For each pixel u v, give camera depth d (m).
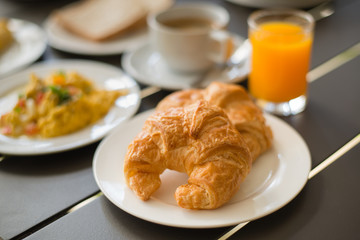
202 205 0.53
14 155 0.64
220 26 0.76
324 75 0.75
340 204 0.55
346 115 0.67
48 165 0.62
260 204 0.53
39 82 0.70
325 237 0.52
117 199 0.54
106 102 0.70
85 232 0.54
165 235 0.53
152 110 0.66
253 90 0.71
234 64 0.78
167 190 0.56
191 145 0.54
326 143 0.63
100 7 0.94
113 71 0.76
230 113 0.59
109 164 0.58
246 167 0.55
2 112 0.70
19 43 0.85
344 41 0.83
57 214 0.56
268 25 0.71
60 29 0.89
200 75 0.77
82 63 0.78
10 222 0.56
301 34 0.66
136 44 0.84
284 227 0.53
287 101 0.69
